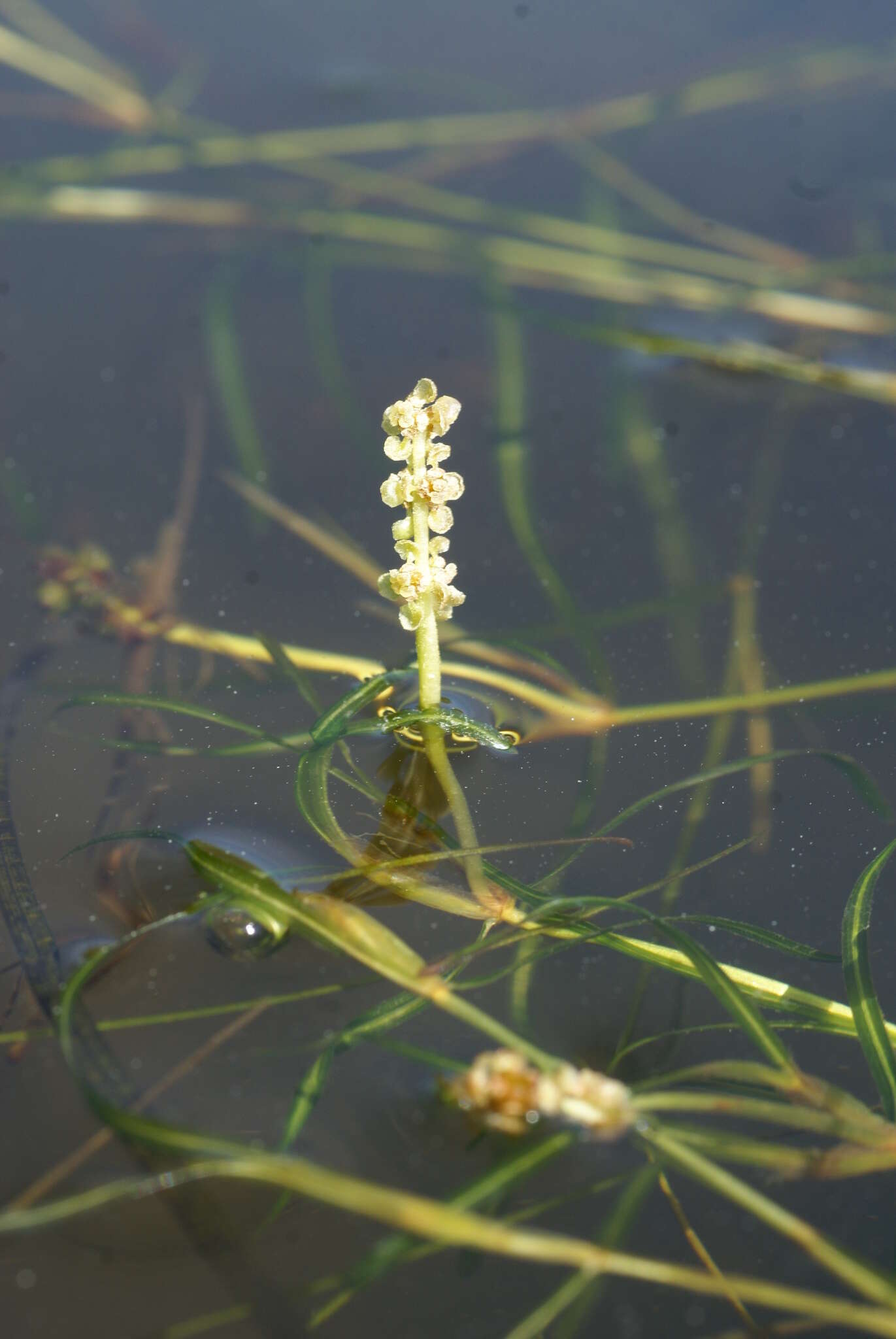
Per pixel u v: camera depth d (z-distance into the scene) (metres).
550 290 0.33
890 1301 0.25
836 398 0.31
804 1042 0.26
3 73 0.43
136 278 0.33
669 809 0.27
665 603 0.29
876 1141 0.25
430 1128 0.25
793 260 0.34
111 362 0.32
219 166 0.38
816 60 0.43
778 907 0.26
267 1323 0.25
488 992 0.26
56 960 0.26
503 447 0.31
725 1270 0.25
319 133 0.39
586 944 0.26
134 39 0.44
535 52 0.45
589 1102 0.25
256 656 0.28
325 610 0.29
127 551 0.29
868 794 0.27
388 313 0.33
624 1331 0.25
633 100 0.41
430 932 0.26
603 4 0.49
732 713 0.28
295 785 0.27
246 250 0.34
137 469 0.30
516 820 0.27
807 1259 0.25
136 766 0.27
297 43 0.45
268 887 0.26
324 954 0.26
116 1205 0.25
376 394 0.31
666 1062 0.26
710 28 0.47
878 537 0.29
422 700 0.27
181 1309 0.25
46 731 0.27
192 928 0.26
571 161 0.40
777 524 0.30
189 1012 0.26
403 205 0.37
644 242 0.35
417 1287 0.25
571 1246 0.25
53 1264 0.25
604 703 0.28
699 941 0.26
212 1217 0.25
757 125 0.42
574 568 0.29
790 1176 0.25
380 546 0.29
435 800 0.27
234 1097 0.25
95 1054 0.25
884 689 0.28
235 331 0.32
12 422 0.31
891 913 0.26
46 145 0.38
